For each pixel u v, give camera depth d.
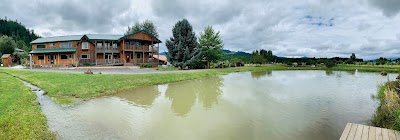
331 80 26.16
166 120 10.28
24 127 8.18
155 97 15.53
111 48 42.84
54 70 30.58
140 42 45.50
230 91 18.12
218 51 44.59
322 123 9.84
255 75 32.72
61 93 14.74
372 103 13.40
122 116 10.76
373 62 61.50
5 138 7.16
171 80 23.88
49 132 8.20
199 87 20.33
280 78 28.41
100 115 10.79
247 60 72.25
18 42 96.50
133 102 13.78
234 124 9.78
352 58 72.06
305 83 23.22
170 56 41.25
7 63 48.38
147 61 45.97
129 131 8.83
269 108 12.45
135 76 23.25
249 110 12.04
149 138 8.19
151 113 11.41
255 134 8.66
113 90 16.92
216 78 27.97
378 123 9.41
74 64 38.50
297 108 12.38
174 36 41.50
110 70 31.48
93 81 19.34
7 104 10.80
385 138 6.46
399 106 8.98
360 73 37.00
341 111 11.68
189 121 10.17
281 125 9.63
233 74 34.34
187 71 33.94
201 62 43.47
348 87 20.27
